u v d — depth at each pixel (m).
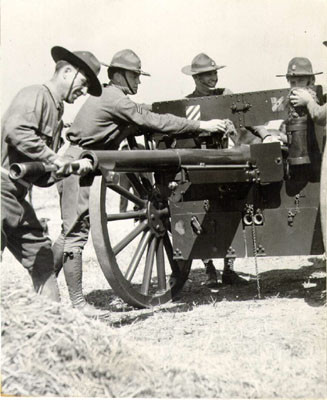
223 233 5.24
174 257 5.32
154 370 3.51
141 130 5.46
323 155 4.59
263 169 5.07
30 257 4.50
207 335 4.28
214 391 3.31
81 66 4.57
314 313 4.73
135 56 5.48
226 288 6.11
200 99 5.57
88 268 7.29
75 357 3.45
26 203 4.47
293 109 5.09
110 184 4.44
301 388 3.31
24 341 3.49
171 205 5.32
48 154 4.30
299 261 7.52
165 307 5.26
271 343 4.01
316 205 5.11
